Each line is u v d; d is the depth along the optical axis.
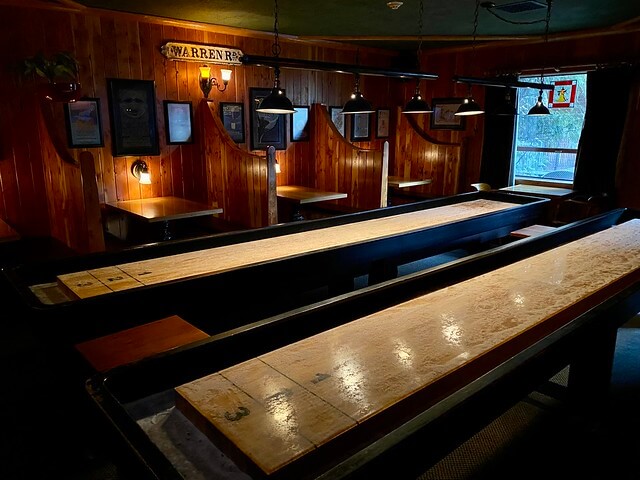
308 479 1.11
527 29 5.69
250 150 6.17
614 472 2.22
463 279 2.61
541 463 2.27
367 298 2.10
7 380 3.01
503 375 1.43
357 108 4.32
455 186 7.13
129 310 2.21
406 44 6.86
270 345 1.79
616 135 5.63
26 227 4.63
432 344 1.73
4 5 4.22
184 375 1.59
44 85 4.20
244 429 1.24
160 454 1.11
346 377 1.50
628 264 2.80
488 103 6.79
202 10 4.73
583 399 2.62
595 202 5.60
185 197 5.68
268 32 5.91
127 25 4.94
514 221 4.42
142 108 5.16
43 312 2.00
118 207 4.73
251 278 2.57
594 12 4.80
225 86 5.80
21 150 4.49
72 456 2.33
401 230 3.64
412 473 1.20
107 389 1.38
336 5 4.53
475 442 2.42
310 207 6.56
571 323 1.83
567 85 6.28
